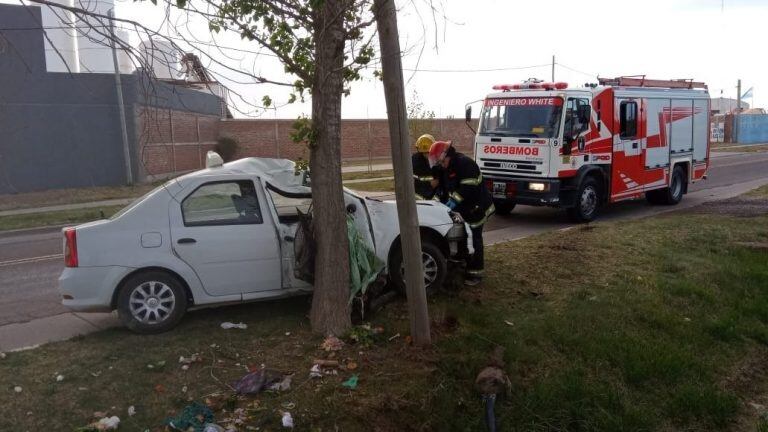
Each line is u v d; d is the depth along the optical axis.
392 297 6.26
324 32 4.77
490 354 5.10
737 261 8.02
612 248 8.59
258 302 6.39
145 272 5.50
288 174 6.17
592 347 5.31
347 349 5.04
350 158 35.53
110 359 4.87
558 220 12.67
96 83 21.44
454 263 7.13
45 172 21.22
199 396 4.31
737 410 4.93
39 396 4.22
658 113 13.73
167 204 5.65
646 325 5.93
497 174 12.34
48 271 9.22
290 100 5.17
